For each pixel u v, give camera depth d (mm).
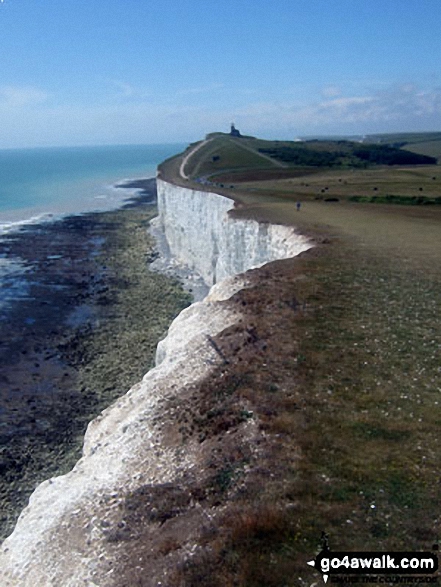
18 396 29000
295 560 8211
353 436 11453
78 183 165875
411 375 14047
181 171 104500
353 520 9000
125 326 40344
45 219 93188
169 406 14320
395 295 20562
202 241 57750
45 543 10680
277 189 65125
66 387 30203
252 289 22016
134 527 10023
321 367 14750
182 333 20531
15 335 38125
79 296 48125
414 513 9078
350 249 28375
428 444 11008
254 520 8945
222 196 54406
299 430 11812
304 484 9984
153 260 64250
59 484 13719
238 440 11852
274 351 15977
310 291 21312
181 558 8664
